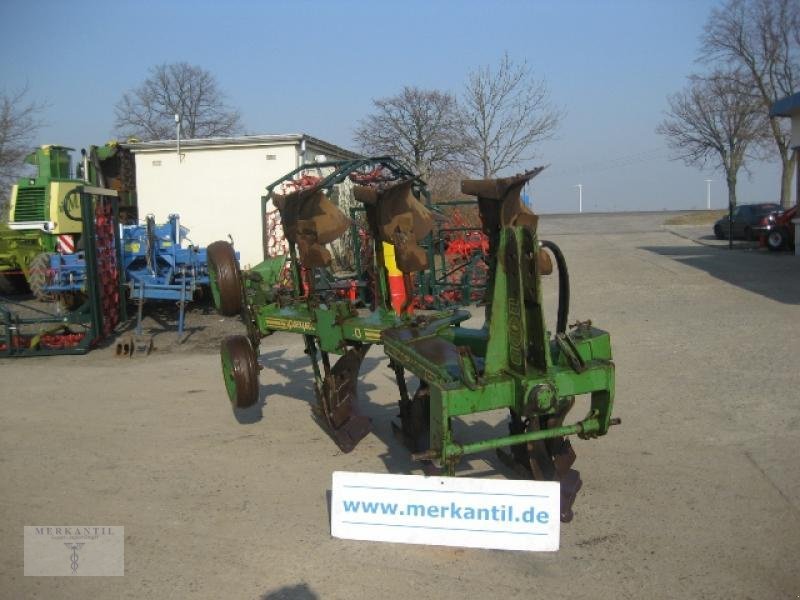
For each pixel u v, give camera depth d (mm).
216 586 3850
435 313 5738
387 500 4246
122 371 9414
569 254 24984
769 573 3801
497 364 4129
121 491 5199
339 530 4320
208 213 17922
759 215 28219
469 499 4117
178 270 12273
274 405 7453
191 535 4461
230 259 6262
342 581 3844
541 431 4207
